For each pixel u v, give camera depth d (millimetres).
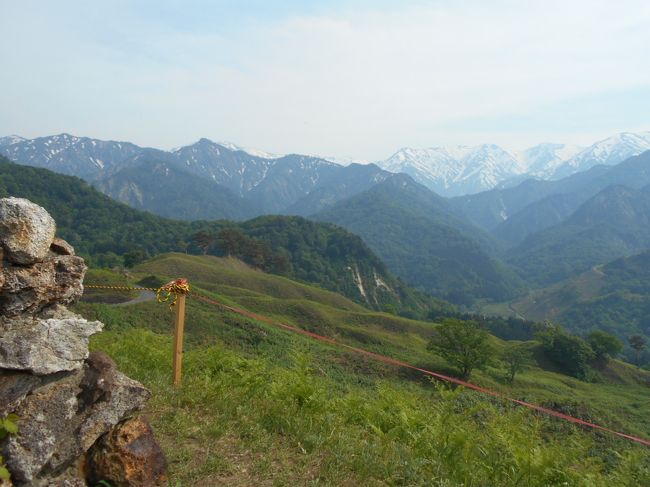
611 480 6043
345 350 47906
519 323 109500
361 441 6035
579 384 60562
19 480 3465
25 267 3795
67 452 3777
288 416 6223
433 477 5211
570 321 152125
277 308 67688
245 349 42406
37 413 3631
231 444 5379
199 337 43969
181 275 80938
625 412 45406
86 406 3953
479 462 5844
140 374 7637
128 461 4082
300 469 4973
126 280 57500
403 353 60594
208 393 6781
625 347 117562
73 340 3867
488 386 48531
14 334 3619
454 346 49156
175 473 4555
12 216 3688
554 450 5969
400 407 7449
